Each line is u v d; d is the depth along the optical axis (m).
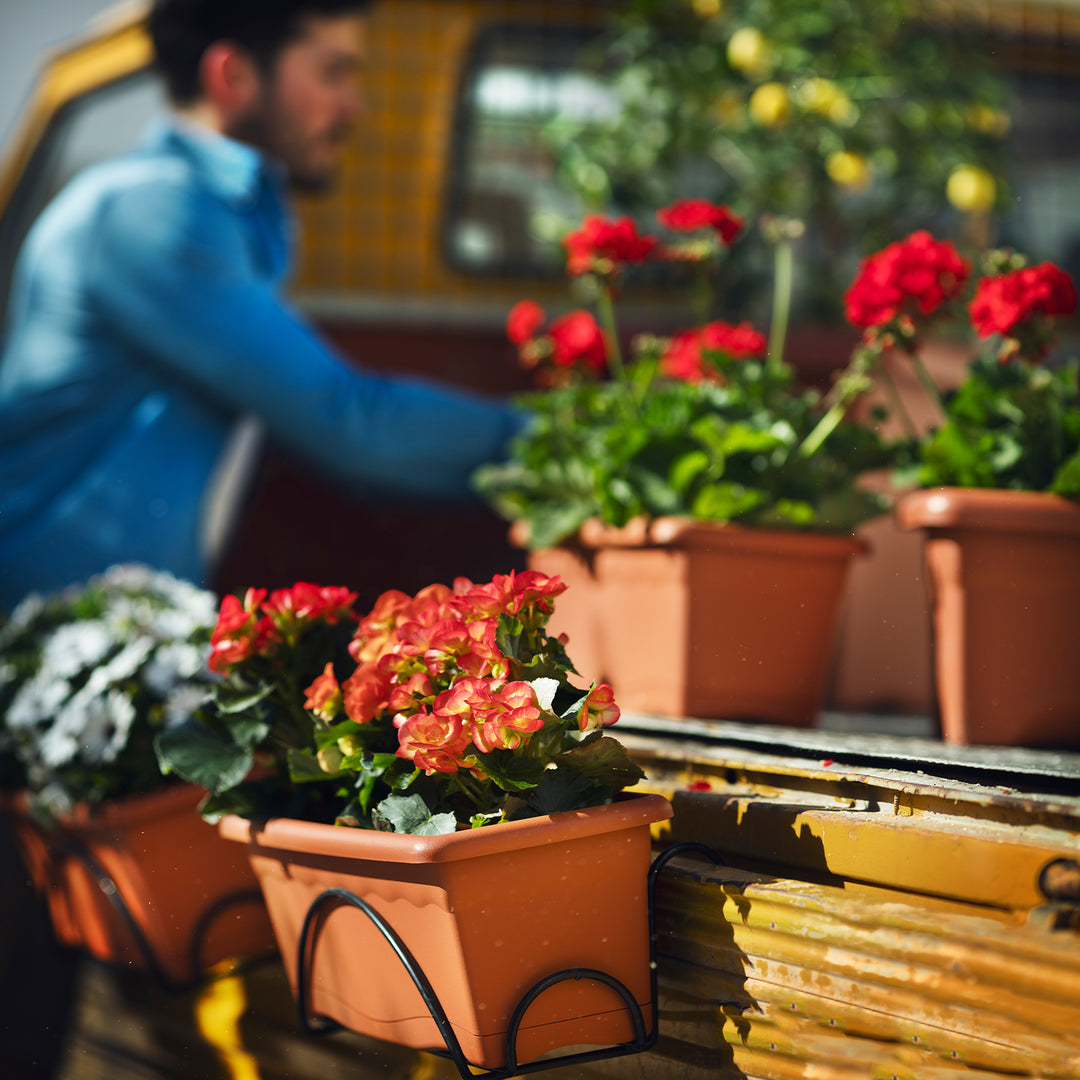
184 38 3.21
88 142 3.43
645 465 1.88
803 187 3.52
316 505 3.18
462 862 1.07
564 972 1.12
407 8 3.33
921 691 2.23
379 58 3.32
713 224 2.11
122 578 2.24
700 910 1.21
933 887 1.07
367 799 1.21
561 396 2.19
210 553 3.16
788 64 3.32
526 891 1.10
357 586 3.16
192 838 1.73
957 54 3.44
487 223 3.37
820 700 1.86
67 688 1.86
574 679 1.99
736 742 1.52
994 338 2.12
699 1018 1.20
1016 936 0.97
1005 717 1.56
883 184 3.64
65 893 1.90
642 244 2.10
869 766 1.33
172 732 1.41
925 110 3.38
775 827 1.23
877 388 2.27
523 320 2.34
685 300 3.33
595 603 1.94
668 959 1.25
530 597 1.19
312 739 1.42
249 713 1.41
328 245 3.32
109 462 3.02
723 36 3.43
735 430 1.79
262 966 1.72
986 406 1.69
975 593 1.57
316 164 3.31
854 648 2.29
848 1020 1.07
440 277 3.35
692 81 3.37
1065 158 3.59
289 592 1.42
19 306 3.23
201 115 3.24
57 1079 1.65
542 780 1.16
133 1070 1.63
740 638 1.77
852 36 3.34
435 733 1.08
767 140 3.43
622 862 1.17
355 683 1.19
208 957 1.72
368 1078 1.39
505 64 3.38
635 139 3.39
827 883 1.18
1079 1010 0.92
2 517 2.96
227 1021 1.64
